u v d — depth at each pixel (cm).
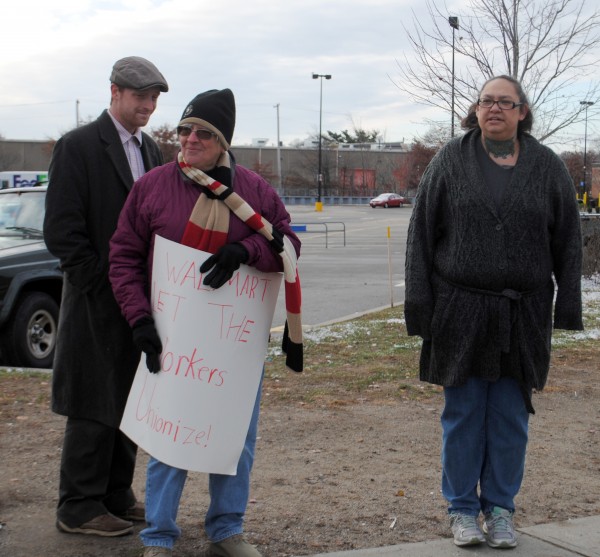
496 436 398
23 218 917
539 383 392
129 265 354
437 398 691
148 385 351
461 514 400
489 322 382
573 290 387
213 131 342
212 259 339
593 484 497
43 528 410
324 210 6756
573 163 5291
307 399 681
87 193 383
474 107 399
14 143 8169
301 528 420
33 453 534
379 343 938
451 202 384
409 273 397
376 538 410
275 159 9256
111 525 398
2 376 764
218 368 348
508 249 378
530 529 421
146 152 408
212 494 368
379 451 550
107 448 394
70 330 387
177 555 382
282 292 1464
